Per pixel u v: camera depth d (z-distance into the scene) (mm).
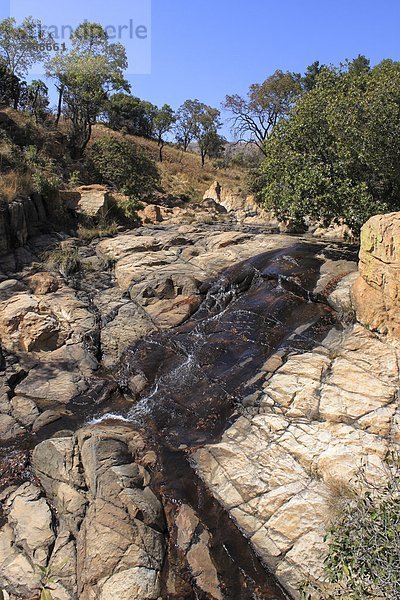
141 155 23984
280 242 13375
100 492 5789
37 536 5738
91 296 11586
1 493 6484
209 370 8328
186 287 11188
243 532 5523
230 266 11969
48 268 12367
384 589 3588
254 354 8336
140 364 9055
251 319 9375
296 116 11633
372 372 6867
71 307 10742
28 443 7508
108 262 13078
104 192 16781
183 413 7516
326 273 10109
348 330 7977
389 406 6305
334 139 11055
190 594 5012
